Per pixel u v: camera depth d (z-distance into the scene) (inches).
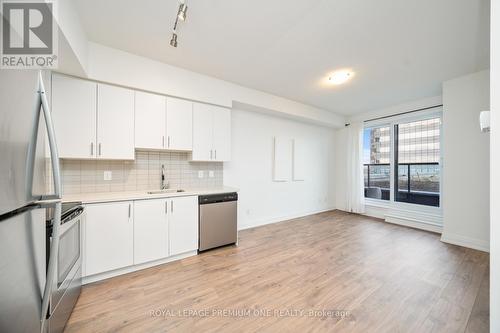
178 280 81.4
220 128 123.0
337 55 96.2
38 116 33.2
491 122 28.9
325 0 63.8
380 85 130.4
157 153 113.8
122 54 91.8
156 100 101.7
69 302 60.1
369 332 55.9
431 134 154.8
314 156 200.8
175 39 73.4
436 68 108.9
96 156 86.7
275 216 171.8
